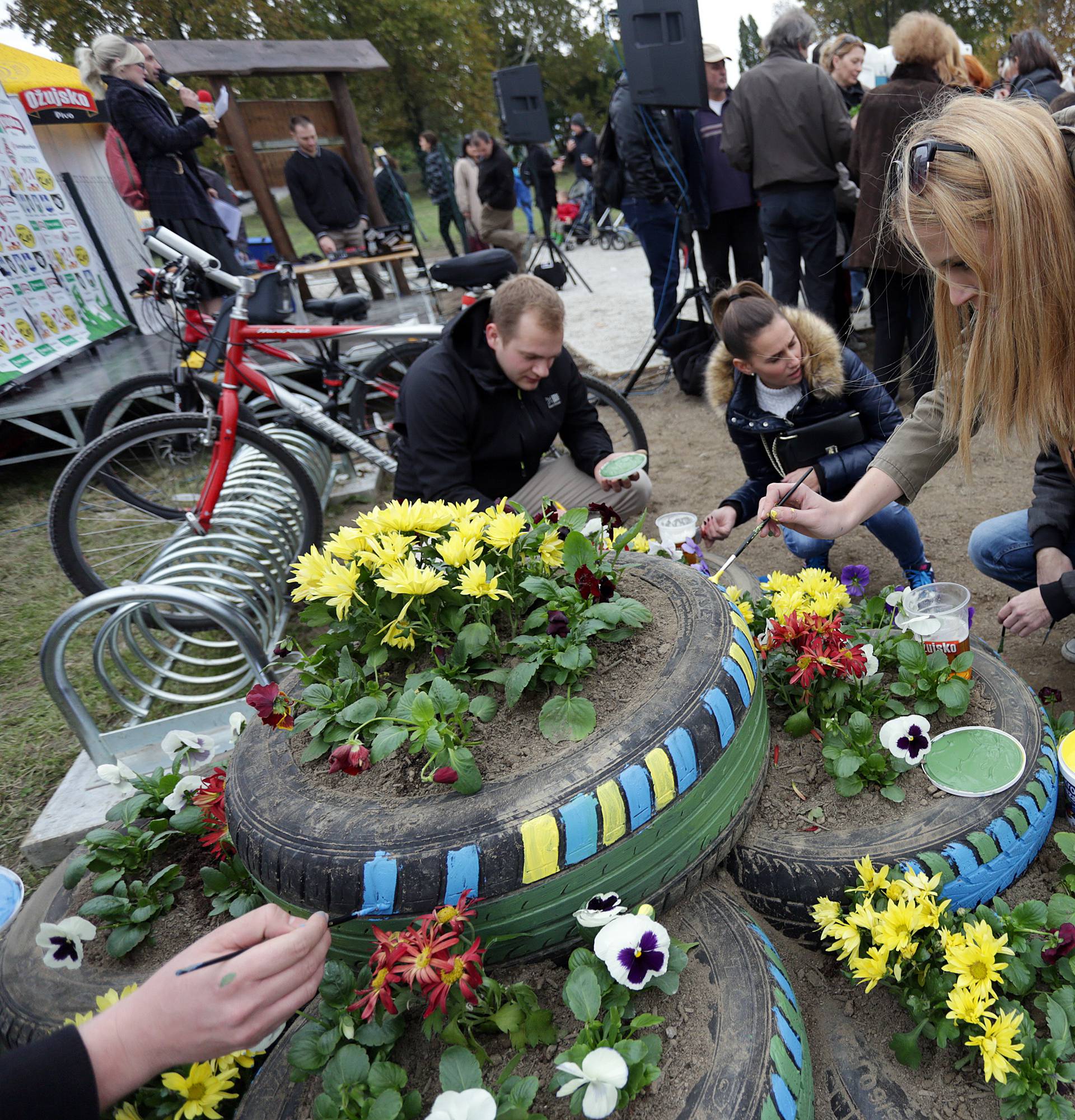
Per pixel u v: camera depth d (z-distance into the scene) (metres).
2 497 5.45
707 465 4.52
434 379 2.64
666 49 4.35
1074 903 1.24
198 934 1.50
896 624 1.71
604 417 5.48
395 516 1.44
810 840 1.36
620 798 1.14
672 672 1.32
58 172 7.44
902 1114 1.14
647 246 5.66
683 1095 1.01
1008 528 2.28
